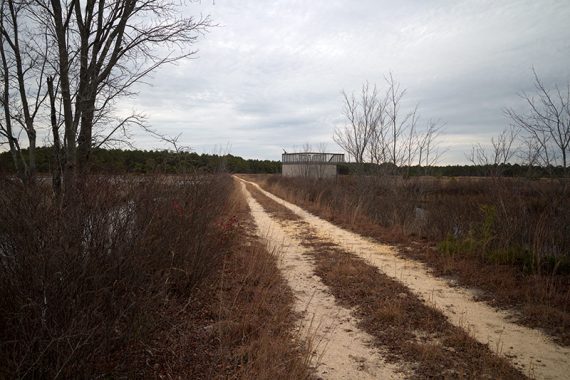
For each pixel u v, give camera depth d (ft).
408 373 12.92
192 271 17.69
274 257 26.89
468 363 13.53
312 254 30.40
